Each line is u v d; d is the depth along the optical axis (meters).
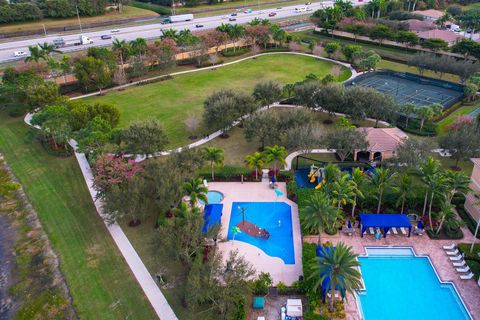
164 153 66.00
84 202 55.69
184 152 55.41
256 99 77.88
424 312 38.28
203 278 36.28
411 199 51.00
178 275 42.75
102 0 165.75
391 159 54.84
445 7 183.12
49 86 79.88
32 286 42.78
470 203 50.09
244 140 70.81
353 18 138.62
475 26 140.62
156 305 39.22
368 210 51.28
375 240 47.16
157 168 52.09
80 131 62.31
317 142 60.28
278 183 58.69
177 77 105.31
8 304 40.88
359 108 69.88
